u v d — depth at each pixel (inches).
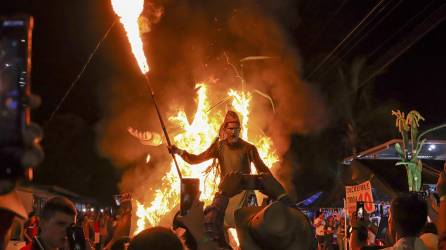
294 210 121.5
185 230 117.6
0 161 60.8
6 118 62.9
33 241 136.6
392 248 130.2
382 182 501.7
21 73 68.8
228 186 140.2
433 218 159.3
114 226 201.2
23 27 69.7
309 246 119.2
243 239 122.4
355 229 245.9
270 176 139.9
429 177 504.1
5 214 85.1
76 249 135.6
